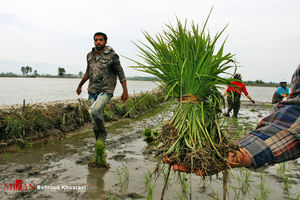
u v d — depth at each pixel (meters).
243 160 1.15
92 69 4.30
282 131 1.13
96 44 4.21
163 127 1.83
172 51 1.89
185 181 3.05
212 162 1.43
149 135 5.36
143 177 3.18
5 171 3.29
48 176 3.15
